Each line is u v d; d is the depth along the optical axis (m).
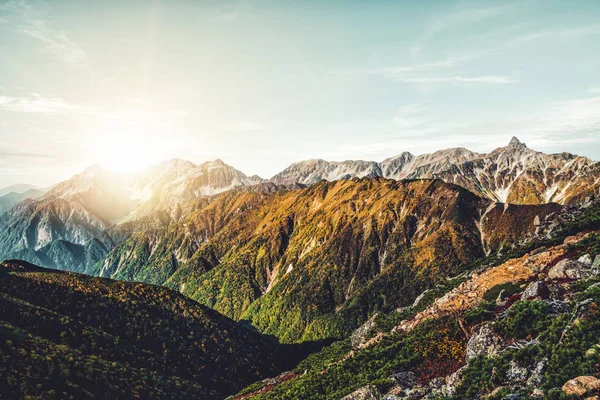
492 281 95.00
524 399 46.50
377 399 73.56
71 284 168.75
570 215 131.75
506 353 59.41
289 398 99.00
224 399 144.00
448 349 78.69
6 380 100.81
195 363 163.38
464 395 57.94
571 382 42.97
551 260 89.12
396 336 101.06
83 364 121.81
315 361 141.75
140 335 161.50
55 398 102.81
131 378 129.50
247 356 189.25
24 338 120.31
